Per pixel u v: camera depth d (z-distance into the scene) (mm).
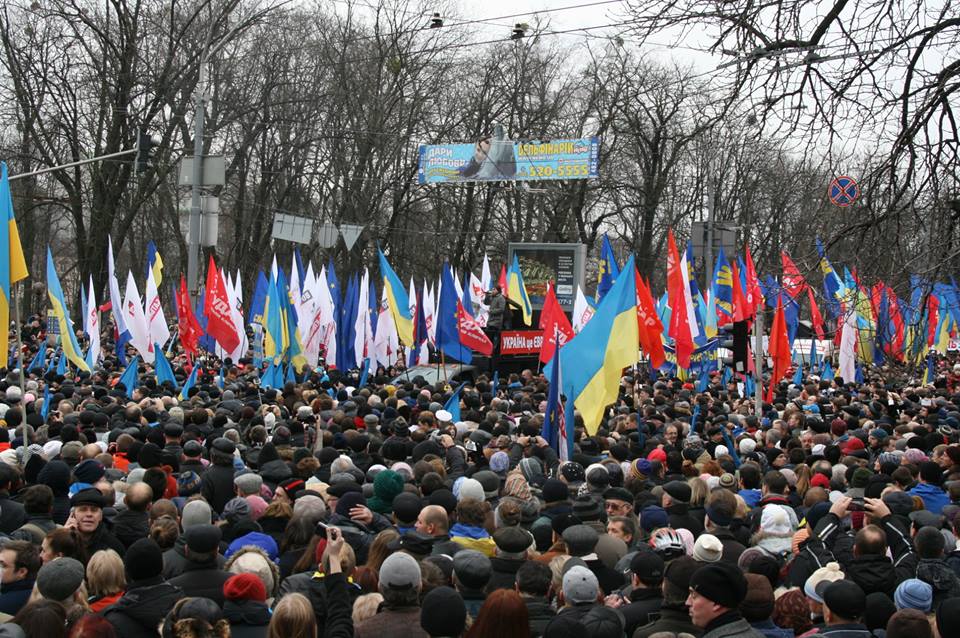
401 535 6922
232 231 54250
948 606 4953
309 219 37062
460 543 7195
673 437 12773
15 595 6020
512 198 50812
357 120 44250
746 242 22406
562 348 13117
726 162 14164
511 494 8062
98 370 19953
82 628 4746
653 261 47094
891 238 9703
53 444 10086
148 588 5602
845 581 5641
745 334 17500
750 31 9273
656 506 8266
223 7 34875
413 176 45562
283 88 43531
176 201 46906
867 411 17234
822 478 9711
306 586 5930
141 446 10164
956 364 31344
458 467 10445
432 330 24422
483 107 45406
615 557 7418
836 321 12180
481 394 17469
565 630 4855
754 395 21656
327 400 14125
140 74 35938
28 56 36062
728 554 7422
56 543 6270
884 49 8984
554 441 12328
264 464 9719
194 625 4824
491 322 25078
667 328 22734
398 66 43375
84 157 39438
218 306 20688
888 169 9539
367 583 6379
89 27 35906
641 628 5664
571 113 45312
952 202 9367
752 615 5633
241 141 45312
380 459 10688
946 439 13055
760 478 10367
